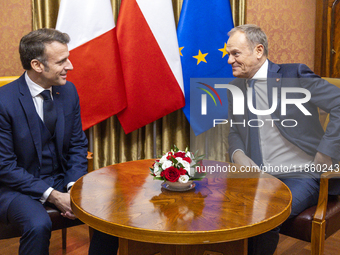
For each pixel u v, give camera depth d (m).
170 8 2.82
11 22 3.18
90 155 2.25
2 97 1.85
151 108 2.89
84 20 2.72
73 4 2.71
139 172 1.83
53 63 1.85
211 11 2.89
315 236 1.68
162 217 1.23
